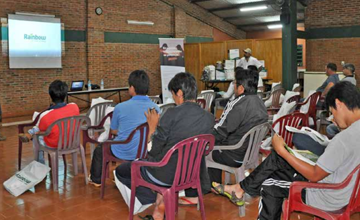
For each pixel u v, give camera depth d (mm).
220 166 3234
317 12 10844
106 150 3496
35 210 3295
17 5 9352
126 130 3385
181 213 3211
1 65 9164
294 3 9102
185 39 13508
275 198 2271
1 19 9070
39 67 9797
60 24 10125
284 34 9094
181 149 2496
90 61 10914
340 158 1872
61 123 3703
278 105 6672
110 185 3924
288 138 3656
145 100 3447
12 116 9438
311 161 2080
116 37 11547
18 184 3715
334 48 10680
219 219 3082
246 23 15516
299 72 11562
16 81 9461
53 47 10023
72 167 4590
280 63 10109
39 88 9922
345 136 1874
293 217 3062
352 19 10289
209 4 13508
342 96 1925
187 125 2537
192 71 12234
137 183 2705
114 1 11383
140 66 12336
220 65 10523
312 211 2066
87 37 10805
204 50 11852
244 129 3121
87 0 10734
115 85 11664
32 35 9578
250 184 2580
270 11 13672
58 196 3625
